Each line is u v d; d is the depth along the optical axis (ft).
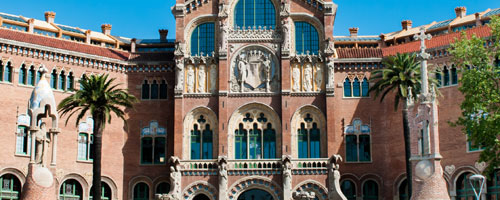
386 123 271.08
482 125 191.52
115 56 281.74
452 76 254.68
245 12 278.26
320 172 258.98
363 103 274.16
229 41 274.57
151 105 279.28
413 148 146.61
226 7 275.18
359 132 271.69
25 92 254.68
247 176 260.42
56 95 263.08
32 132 154.30
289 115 265.95
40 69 260.01
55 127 159.84
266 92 270.05
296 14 275.18
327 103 265.95
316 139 267.80
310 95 269.44
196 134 270.46
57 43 269.44
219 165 260.83
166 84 281.54
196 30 278.87
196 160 262.47
